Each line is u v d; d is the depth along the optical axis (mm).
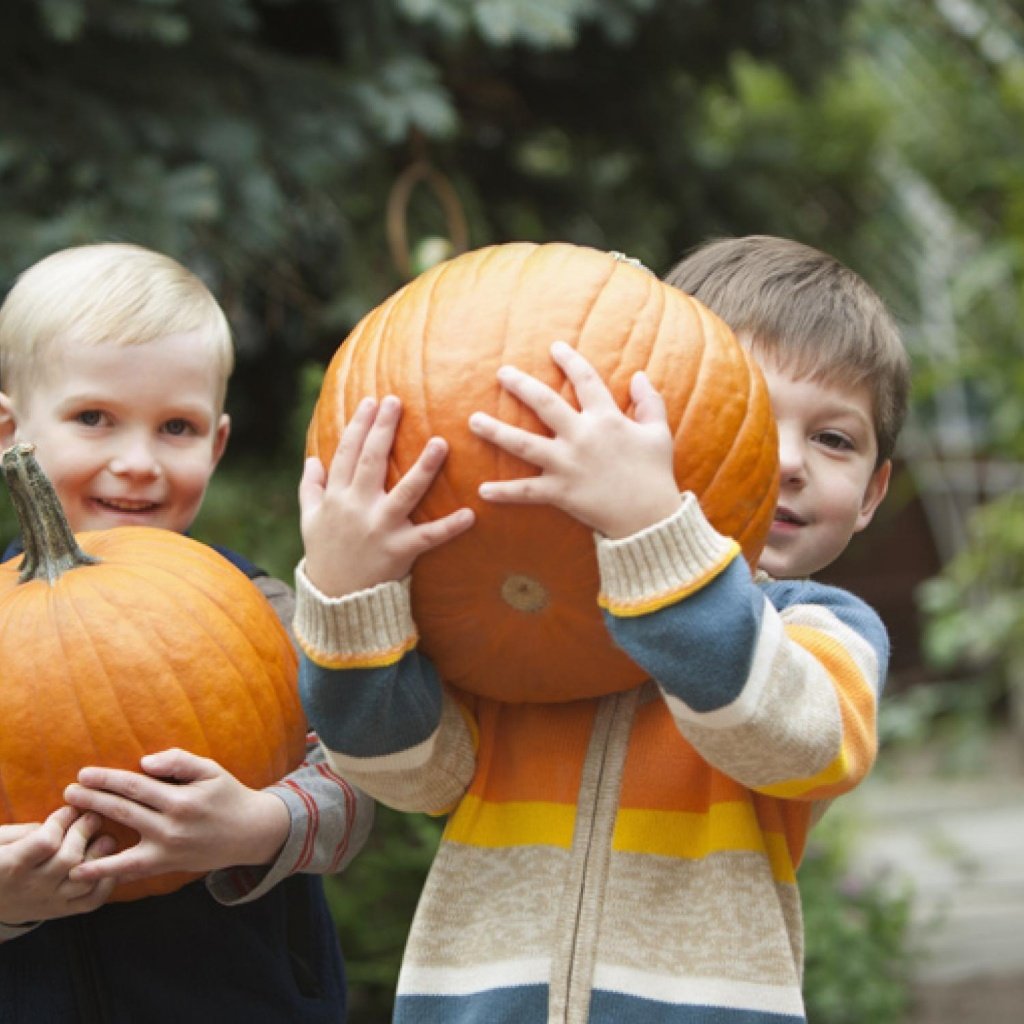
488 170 5227
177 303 2307
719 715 1613
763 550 1963
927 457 10461
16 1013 2078
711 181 5340
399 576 1681
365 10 4125
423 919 1888
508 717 1942
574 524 1637
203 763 1894
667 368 1691
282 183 4168
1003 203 8406
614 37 4438
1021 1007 5047
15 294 2346
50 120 3678
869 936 4812
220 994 2133
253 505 4160
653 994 1769
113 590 1969
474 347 1670
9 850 1823
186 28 3729
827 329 2111
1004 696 10094
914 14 7074
